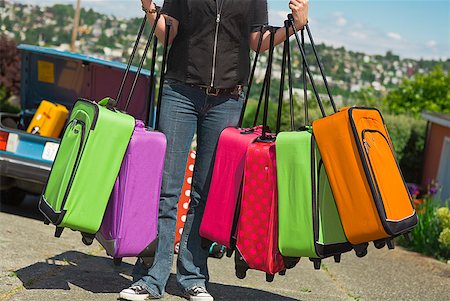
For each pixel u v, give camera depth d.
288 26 4.43
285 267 4.43
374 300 5.64
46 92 8.57
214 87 4.50
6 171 7.73
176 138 4.57
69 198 4.13
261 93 4.70
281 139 4.21
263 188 4.30
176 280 4.88
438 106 21.58
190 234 4.65
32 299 4.45
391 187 4.07
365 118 4.11
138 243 4.36
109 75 8.17
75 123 4.32
